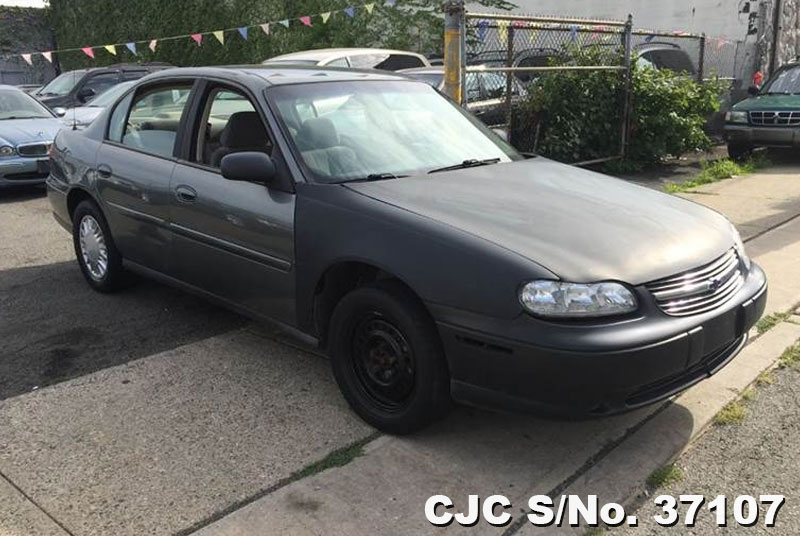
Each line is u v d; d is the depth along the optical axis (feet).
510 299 9.82
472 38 32.14
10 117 34.17
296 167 12.57
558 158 33.53
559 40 33.65
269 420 12.01
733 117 38.83
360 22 61.67
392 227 11.03
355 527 9.37
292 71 15.02
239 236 13.30
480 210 11.33
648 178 34.47
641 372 9.71
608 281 9.92
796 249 21.35
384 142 13.73
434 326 10.68
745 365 13.87
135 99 16.87
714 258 11.16
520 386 9.91
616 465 10.78
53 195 19.24
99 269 18.13
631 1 53.72
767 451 11.19
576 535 9.32
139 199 15.71
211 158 14.40
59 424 11.91
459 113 15.88
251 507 9.75
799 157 40.65
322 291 12.30
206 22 69.62
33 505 9.84
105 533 9.27
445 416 11.37
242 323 16.28
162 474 10.52
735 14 50.44
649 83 35.17
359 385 11.85
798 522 9.60
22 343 15.25
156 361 14.29
